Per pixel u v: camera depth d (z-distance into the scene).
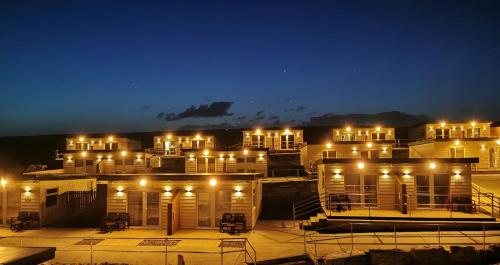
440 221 17.97
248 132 43.38
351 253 14.46
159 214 20.42
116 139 44.28
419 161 20.16
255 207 21.23
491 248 14.55
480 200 21.23
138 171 35.06
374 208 20.28
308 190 26.73
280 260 14.68
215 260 15.07
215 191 20.17
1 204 21.66
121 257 15.64
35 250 8.30
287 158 39.94
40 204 21.23
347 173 20.59
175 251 15.57
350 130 43.25
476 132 41.06
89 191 23.75
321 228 18.53
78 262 15.06
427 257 14.35
